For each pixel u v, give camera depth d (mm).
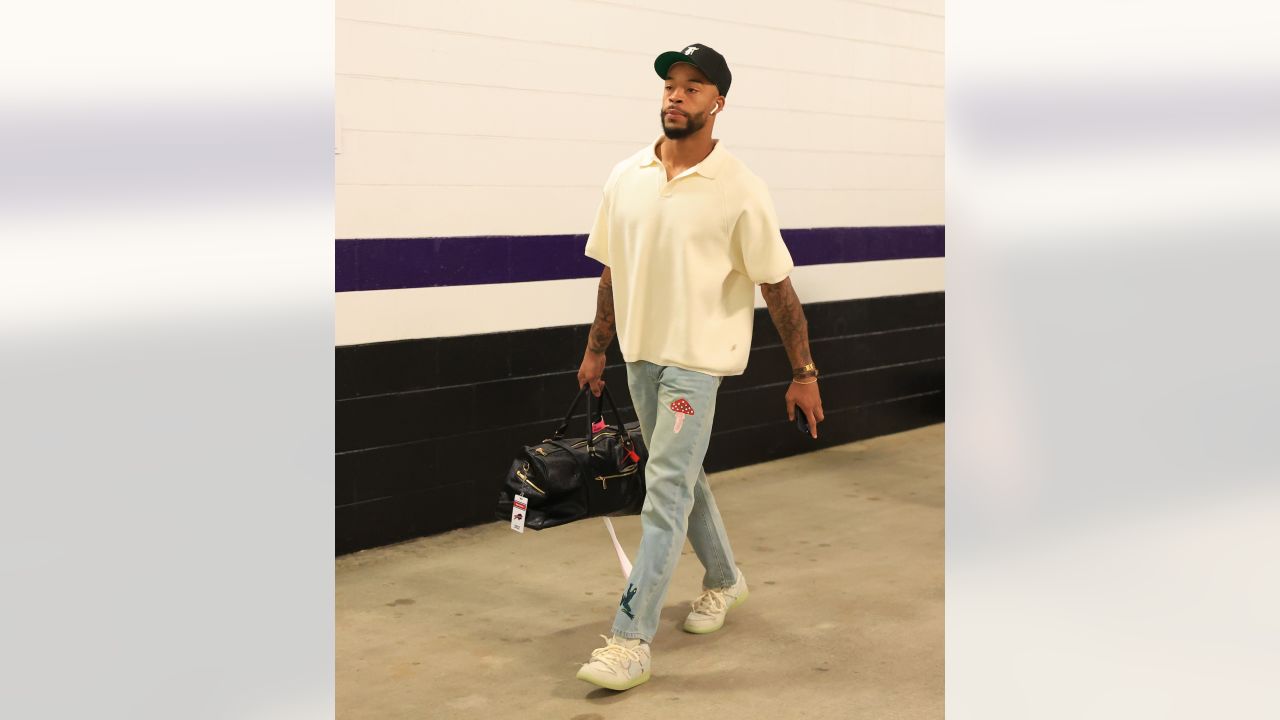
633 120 4816
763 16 5328
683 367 2865
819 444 5891
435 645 3193
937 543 4199
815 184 5684
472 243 4332
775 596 3596
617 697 2818
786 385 5656
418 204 4164
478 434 4418
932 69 6246
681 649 3145
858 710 2730
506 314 4469
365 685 2904
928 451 5859
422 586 3725
